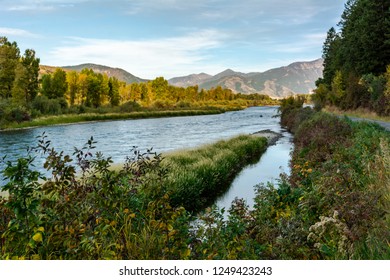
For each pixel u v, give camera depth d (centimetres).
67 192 416
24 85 6981
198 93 17850
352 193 507
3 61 6919
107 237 418
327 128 1758
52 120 6500
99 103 10338
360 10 6100
